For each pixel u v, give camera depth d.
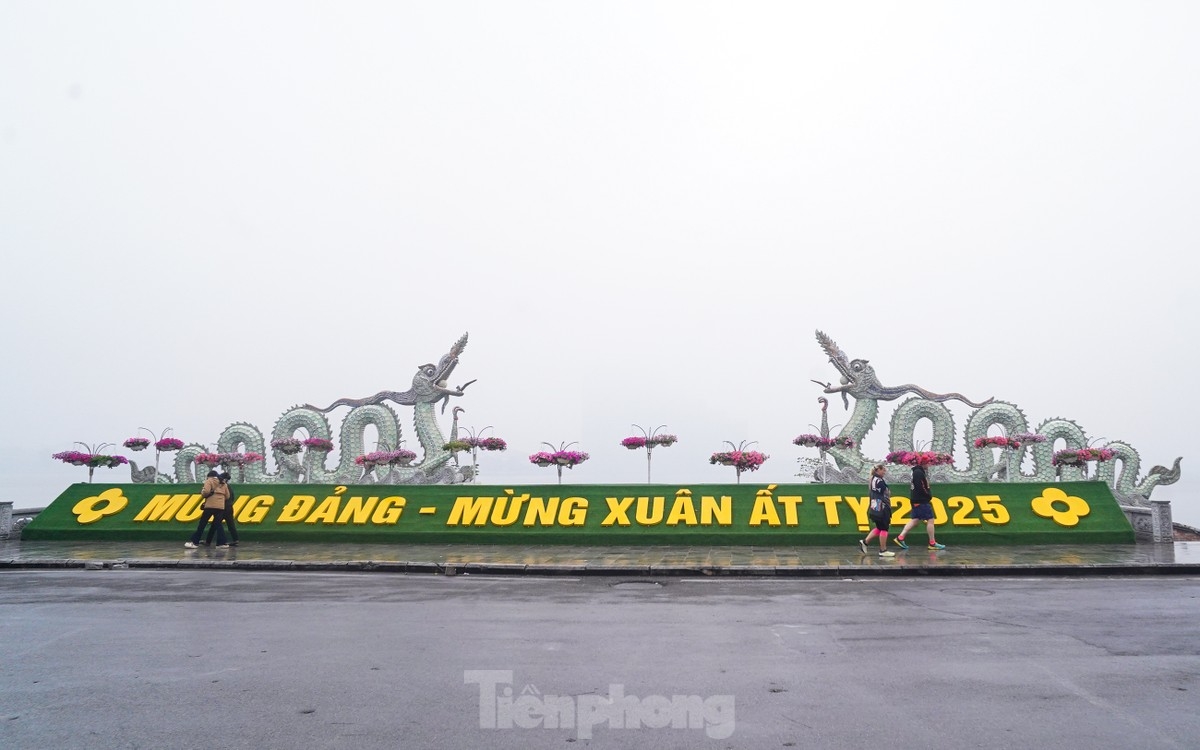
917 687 7.11
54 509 22.88
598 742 5.80
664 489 21.95
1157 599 12.10
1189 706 6.55
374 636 9.44
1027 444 26.98
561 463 25.28
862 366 27.97
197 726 6.14
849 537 19.84
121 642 9.13
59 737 5.91
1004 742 5.73
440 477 26.73
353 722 6.24
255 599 12.45
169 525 22.14
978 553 17.84
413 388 28.19
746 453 24.14
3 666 8.00
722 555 17.95
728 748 5.66
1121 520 19.94
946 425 27.39
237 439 28.62
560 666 7.93
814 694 6.92
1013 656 8.27
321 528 21.62
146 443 29.00
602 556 17.86
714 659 8.20
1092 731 5.96
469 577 15.41
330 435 28.52
